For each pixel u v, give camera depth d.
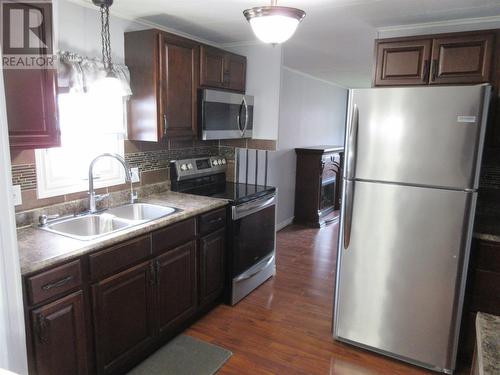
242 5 2.38
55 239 1.91
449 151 2.03
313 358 2.38
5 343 1.38
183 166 3.18
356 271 2.38
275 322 2.79
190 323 2.75
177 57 2.68
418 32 2.76
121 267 2.02
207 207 2.65
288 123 5.13
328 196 5.90
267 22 1.75
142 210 2.72
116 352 2.05
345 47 3.61
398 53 2.54
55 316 1.69
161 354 2.39
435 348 2.23
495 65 2.28
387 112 2.14
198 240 2.63
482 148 1.99
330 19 2.63
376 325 2.38
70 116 2.26
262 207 3.25
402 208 2.18
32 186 2.16
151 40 2.52
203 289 2.74
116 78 2.22
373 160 2.22
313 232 5.12
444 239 2.11
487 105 1.93
